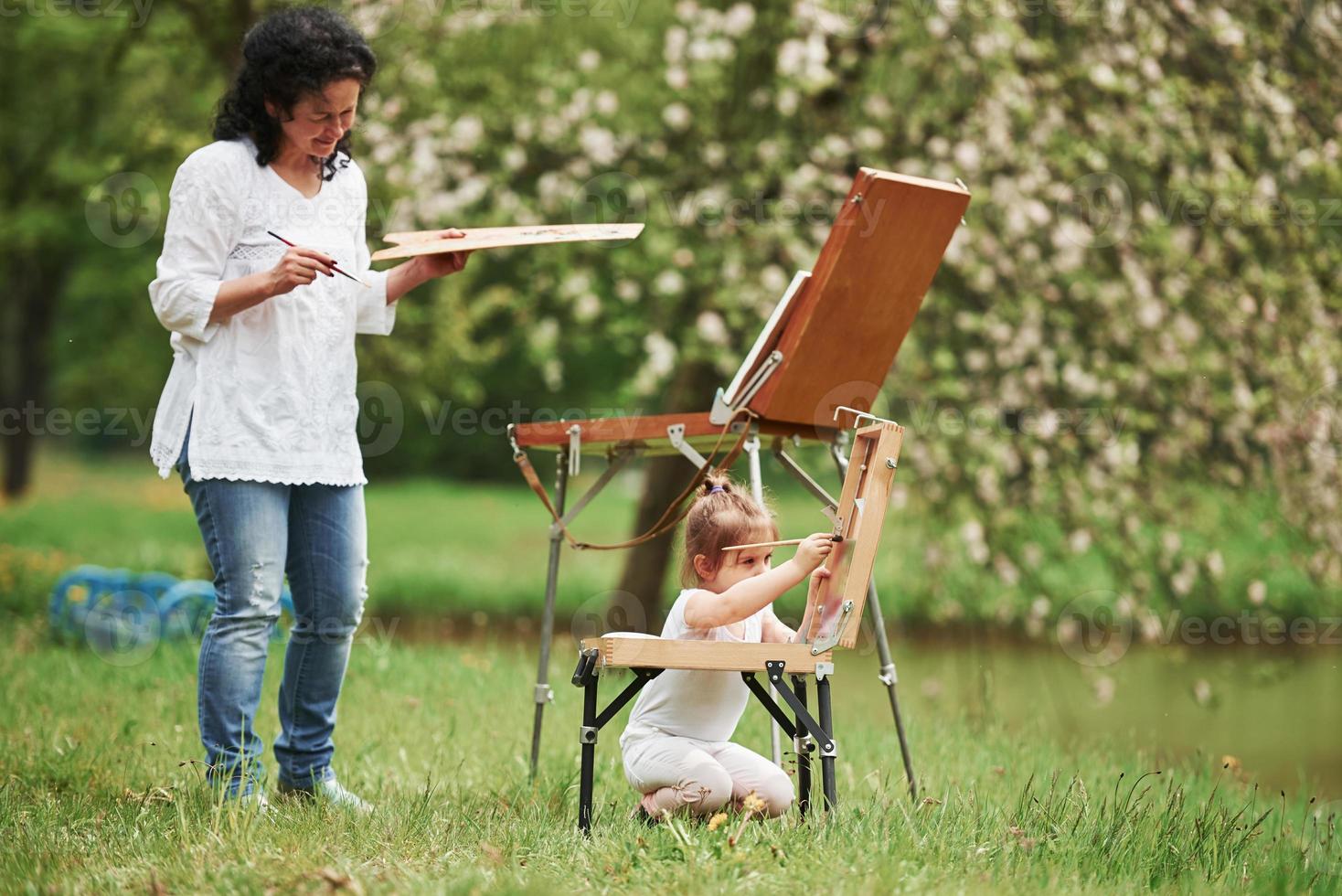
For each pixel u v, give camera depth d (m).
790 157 12.45
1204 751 10.23
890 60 12.77
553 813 5.42
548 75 12.88
